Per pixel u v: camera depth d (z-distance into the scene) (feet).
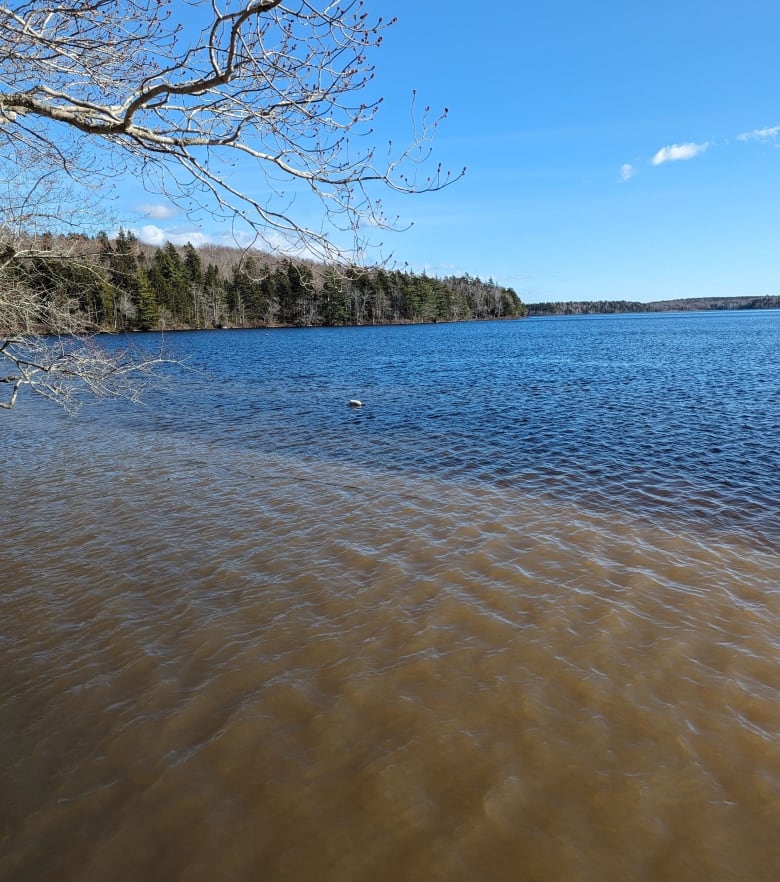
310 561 27.99
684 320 442.09
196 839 13.76
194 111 12.69
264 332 263.29
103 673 19.95
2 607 24.23
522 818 14.11
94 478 42.42
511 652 20.47
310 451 50.16
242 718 17.65
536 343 193.36
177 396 85.15
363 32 11.64
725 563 26.84
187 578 26.61
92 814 14.51
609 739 16.49
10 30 12.05
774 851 13.20
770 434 52.34
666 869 12.84
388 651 20.75
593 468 43.11
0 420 66.69
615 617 22.39
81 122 12.87
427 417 65.21
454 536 30.48
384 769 15.61
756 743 16.21
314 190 13.34
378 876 12.80
